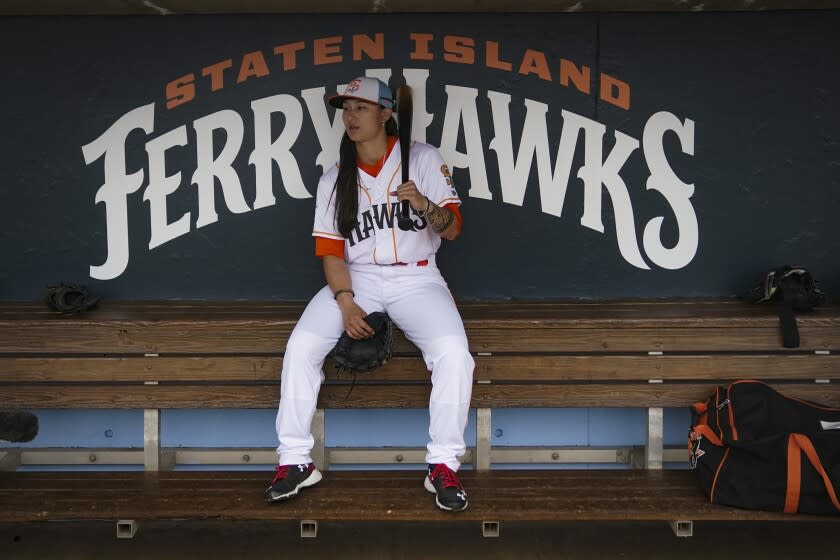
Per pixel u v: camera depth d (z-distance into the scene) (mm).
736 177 3822
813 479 2910
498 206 3803
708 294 3873
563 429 3732
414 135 3764
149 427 3400
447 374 3039
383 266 3270
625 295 3857
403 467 3693
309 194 3789
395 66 3732
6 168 3764
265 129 3756
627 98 3771
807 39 3764
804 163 3822
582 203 3814
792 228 3850
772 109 3795
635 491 3160
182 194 3783
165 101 3742
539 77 3752
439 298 3203
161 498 3076
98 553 3229
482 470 3398
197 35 3715
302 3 3549
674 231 3840
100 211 3787
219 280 3828
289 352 3117
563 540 3355
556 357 3367
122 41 3713
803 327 3365
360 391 3363
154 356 3348
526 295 3850
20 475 3318
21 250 3799
